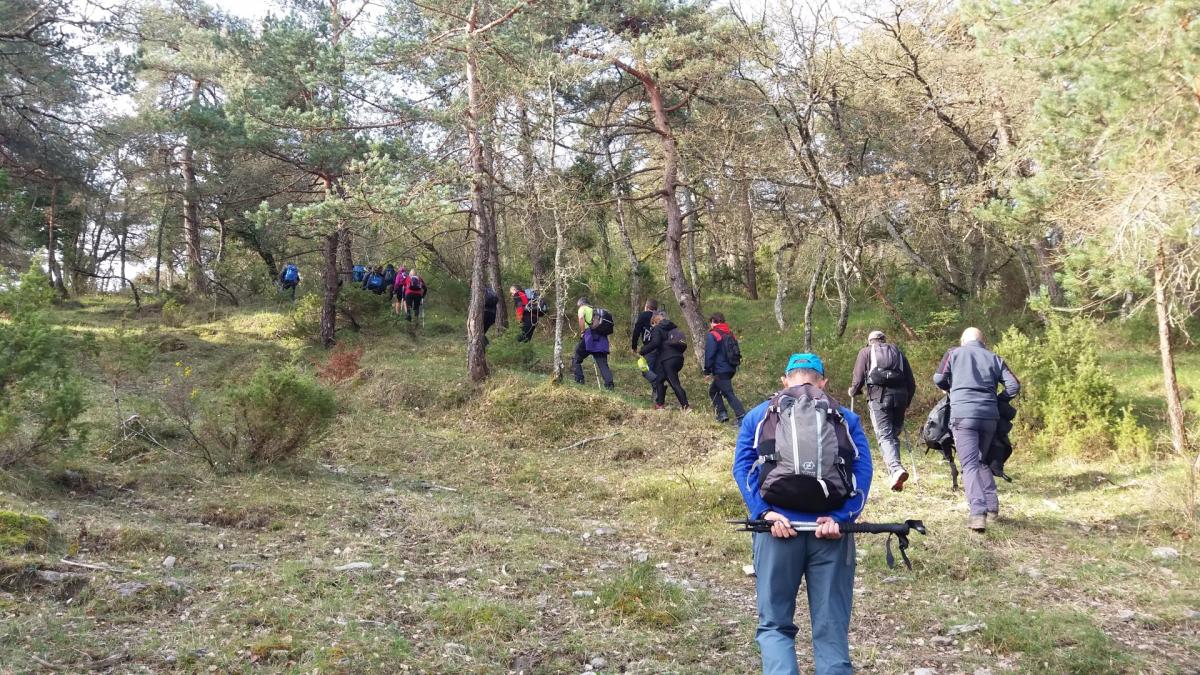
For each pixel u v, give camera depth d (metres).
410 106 15.16
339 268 25.39
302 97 17.50
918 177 18.22
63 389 7.14
